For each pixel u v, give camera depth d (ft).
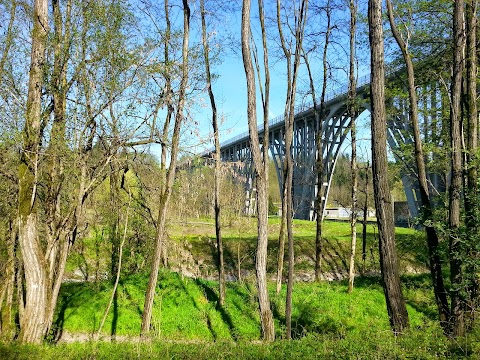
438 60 43.47
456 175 31.73
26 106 31.94
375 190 28.53
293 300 52.03
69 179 36.29
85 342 36.06
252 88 37.47
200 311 47.78
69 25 31.99
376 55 28.53
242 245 77.10
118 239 56.39
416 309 47.93
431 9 40.47
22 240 31.71
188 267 66.39
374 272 71.77
